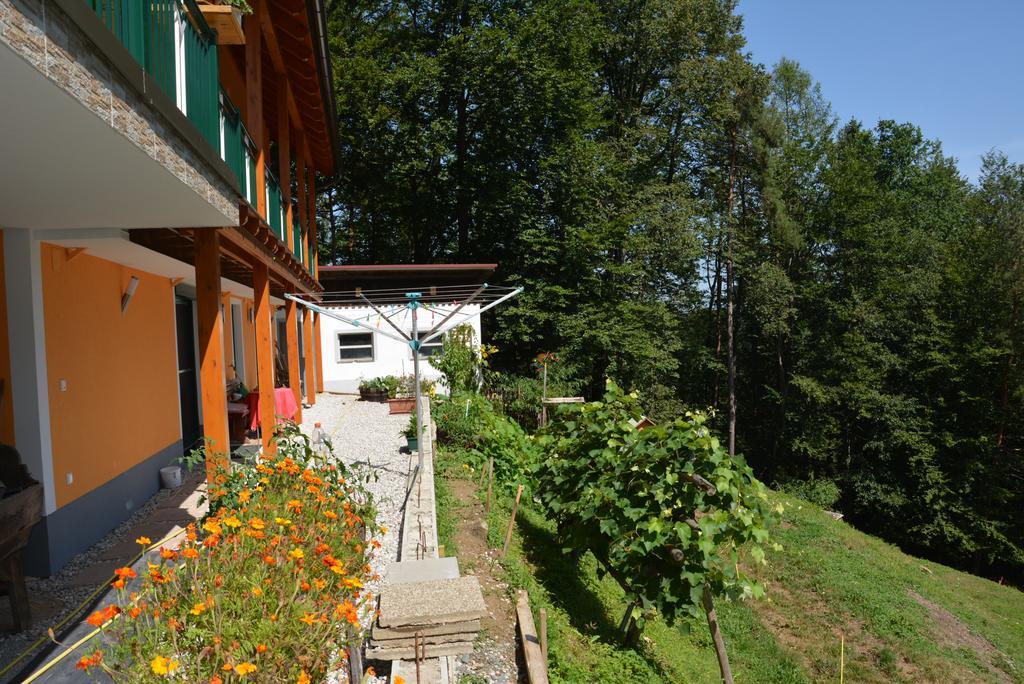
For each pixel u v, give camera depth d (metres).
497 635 5.21
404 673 3.94
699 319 32.62
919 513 24.52
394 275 20.61
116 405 6.55
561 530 7.73
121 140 2.97
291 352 12.72
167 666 2.28
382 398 16.02
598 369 28.42
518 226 27.12
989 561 22.84
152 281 7.77
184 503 7.15
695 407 32.28
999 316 24.91
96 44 2.60
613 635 6.66
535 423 18.55
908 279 27.62
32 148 3.06
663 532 5.85
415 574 4.83
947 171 36.25
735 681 8.85
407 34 27.36
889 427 25.56
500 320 26.36
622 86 30.77
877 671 10.27
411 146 27.42
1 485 4.12
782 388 29.50
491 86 26.19
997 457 23.88
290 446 5.82
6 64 2.08
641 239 26.64
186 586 2.84
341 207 32.25
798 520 18.36
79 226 5.08
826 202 29.53
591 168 25.95
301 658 2.71
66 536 5.39
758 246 30.11
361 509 5.01
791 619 11.85
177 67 4.40
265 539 3.27
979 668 10.86
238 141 6.75
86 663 2.49
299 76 10.64
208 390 5.93
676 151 31.70
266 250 8.16
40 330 5.15
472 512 7.67
